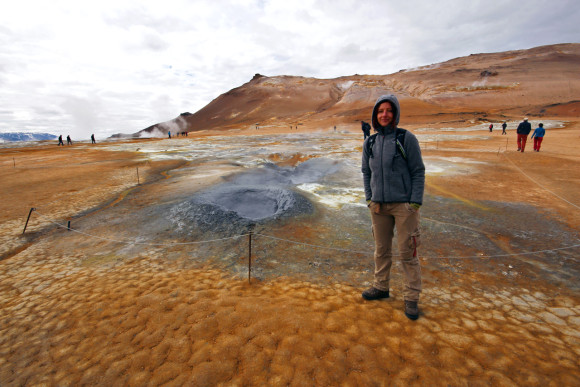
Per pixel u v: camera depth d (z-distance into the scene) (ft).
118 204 22.06
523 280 10.05
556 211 17.31
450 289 9.50
